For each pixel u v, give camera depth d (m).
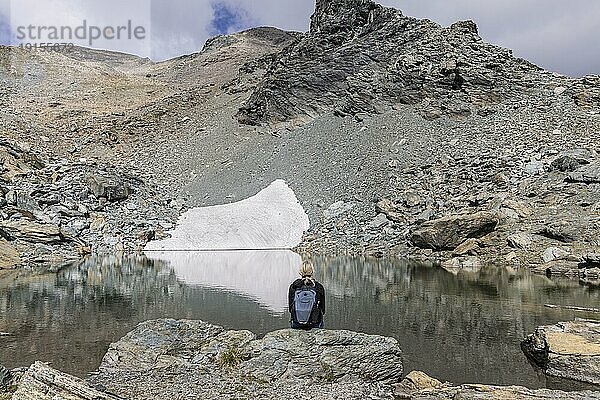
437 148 43.56
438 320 14.77
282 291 19.72
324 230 37.75
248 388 9.16
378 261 29.53
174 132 62.28
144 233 37.56
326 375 9.79
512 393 8.70
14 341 12.52
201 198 45.66
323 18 69.00
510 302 17.34
